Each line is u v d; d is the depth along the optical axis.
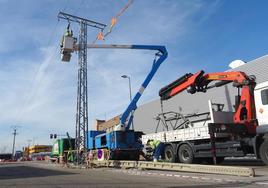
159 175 16.33
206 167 15.83
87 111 27.95
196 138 19.48
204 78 20.56
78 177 16.50
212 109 19.34
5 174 20.42
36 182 14.45
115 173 18.84
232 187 10.91
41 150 83.12
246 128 17.42
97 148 27.27
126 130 25.86
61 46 28.16
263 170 15.92
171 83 22.52
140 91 27.12
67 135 37.97
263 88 16.78
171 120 24.06
